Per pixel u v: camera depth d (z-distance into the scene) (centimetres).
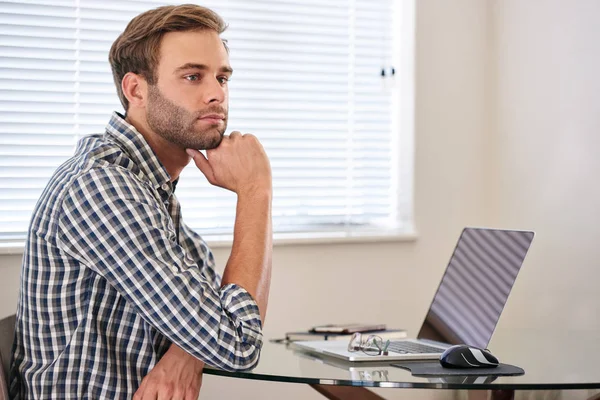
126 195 142
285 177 265
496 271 182
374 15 279
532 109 267
